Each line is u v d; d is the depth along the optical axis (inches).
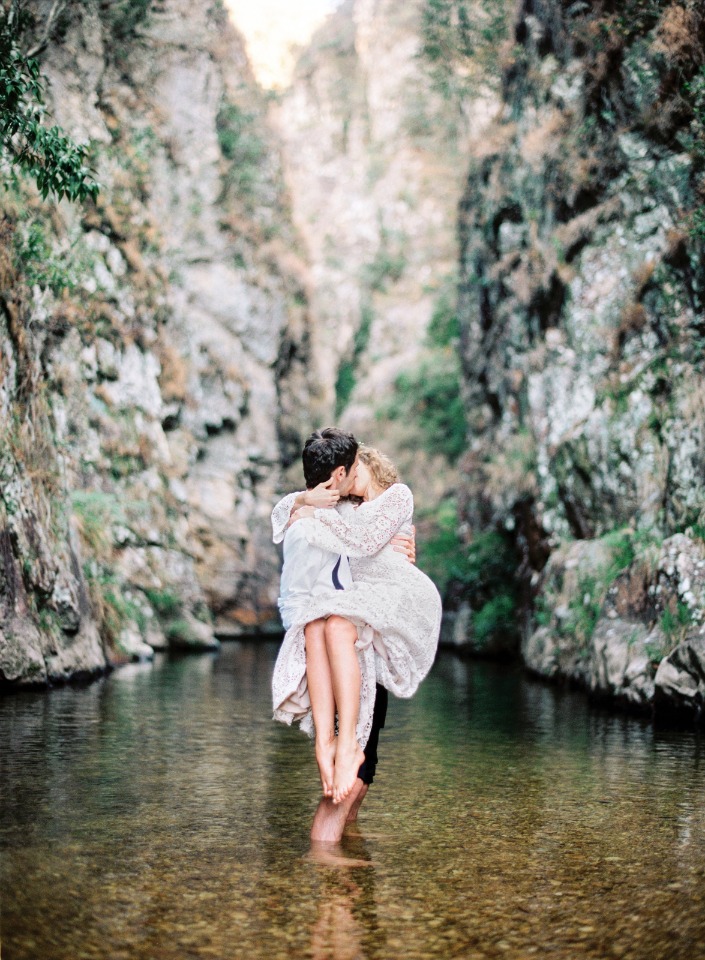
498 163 730.8
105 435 700.7
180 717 311.9
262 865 141.1
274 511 173.9
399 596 163.3
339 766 153.4
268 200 1166.3
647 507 453.4
